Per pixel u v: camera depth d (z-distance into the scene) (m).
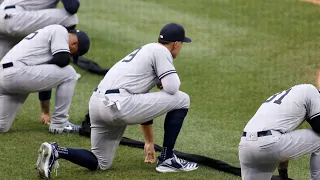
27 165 22.12
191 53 38.16
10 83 24.42
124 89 20.55
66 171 21.58
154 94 20.80
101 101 20.44
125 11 48.12
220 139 25.67
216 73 34.62
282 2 49.41
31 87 24.66
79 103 30.34
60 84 25.28
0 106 25.28
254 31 42.22
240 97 31.09
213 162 22.19
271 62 36.22
